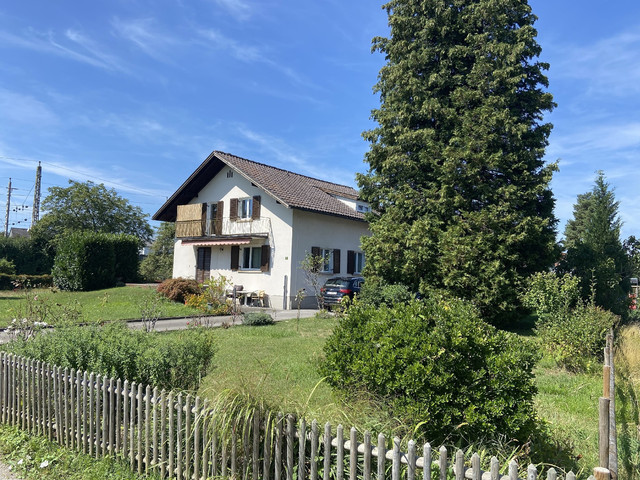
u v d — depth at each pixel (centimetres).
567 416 631
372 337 468
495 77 1580
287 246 2248
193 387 516
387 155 1753
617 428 564
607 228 1711
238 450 373
